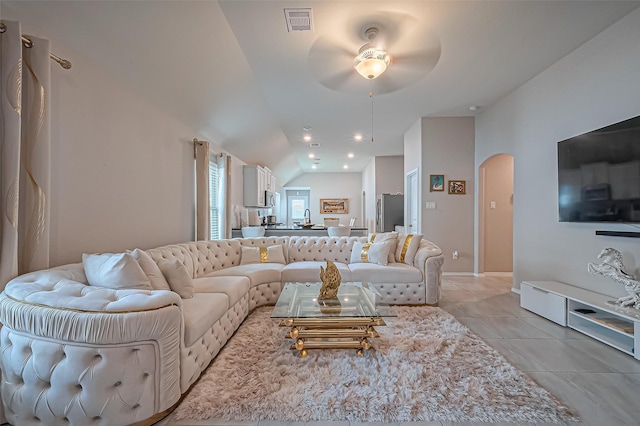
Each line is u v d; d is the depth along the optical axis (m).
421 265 3.44
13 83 1.50
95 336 1.35
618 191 2.41
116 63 2.32
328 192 11.40
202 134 4.05
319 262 3.90
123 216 2.52
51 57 1.74
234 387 1.74
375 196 8.47
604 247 2.68
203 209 3.81
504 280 4.68
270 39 2.71
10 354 1.42
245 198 6.01
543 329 2.67
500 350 2.25
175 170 3.38
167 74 2.72
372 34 2.61
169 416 1.52
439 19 2.43
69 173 2.00
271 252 3.91
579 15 2.40
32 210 1.66
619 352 2.21
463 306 3.38
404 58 3.05
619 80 2.50
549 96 3.30
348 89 3.84
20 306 1.41
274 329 2.65
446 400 1.61
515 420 1.47
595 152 2.62
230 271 3.28
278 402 1.60
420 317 2.96
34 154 1.65
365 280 3.40
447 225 5.06
